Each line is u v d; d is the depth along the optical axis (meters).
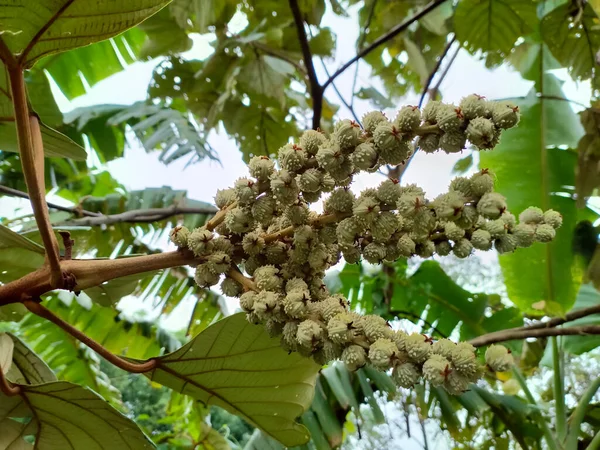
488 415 0.70
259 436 0.48
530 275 0.59
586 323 0.65
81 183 0.76
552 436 0.58
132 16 0.19
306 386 0.26
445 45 0.90
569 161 0.62
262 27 0.72
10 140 0.30
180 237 0.20
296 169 0.18
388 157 0.17
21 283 0.20
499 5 0.65
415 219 0.17
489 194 0.17
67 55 0.67
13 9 0.18
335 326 0.17
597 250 0.56
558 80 0.67
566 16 0.61
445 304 0.71
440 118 0.17
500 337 0.56
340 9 0.77
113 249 0.67
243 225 0.19
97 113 0.68
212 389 0.26
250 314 0.20
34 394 0.23
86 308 0.60
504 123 0.16
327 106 0.82
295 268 0.20
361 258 0.20
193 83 0.75
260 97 0.74
